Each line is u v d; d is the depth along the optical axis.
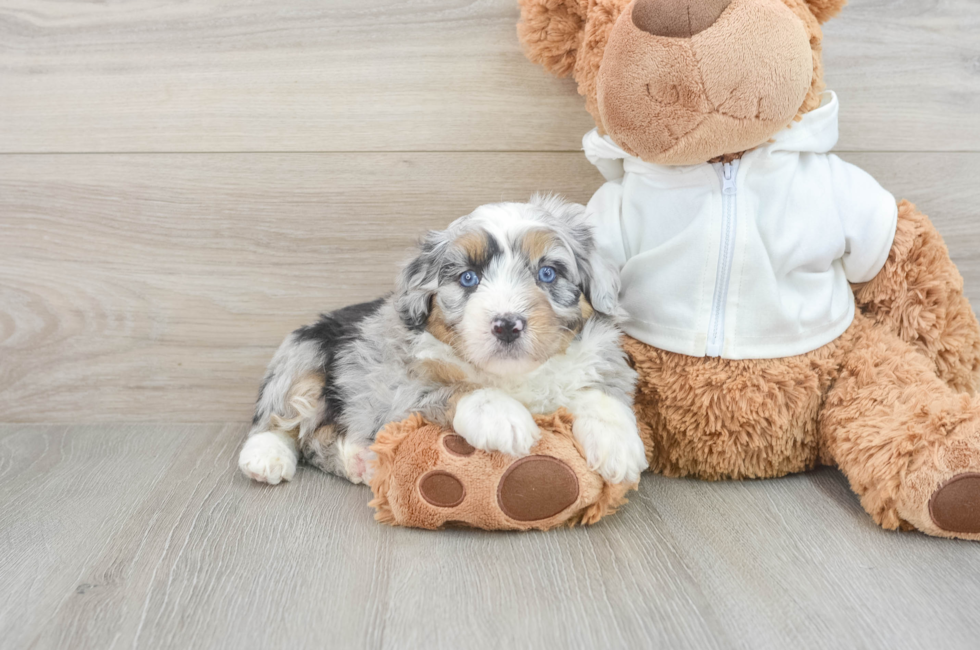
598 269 1.86
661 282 1.93
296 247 2.48
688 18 1.58
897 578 1.46
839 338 1.97
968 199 2.40
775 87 1.64
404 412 1.79
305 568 1.55
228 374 2.56
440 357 1.79
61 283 2.52
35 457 2.27
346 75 2.38
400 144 2.41
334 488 2.02
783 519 1.75
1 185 2.46
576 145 2.39
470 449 1.66
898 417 1.72
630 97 1.68
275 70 2.38
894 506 1.64
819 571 1.50
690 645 1.26
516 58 2.35
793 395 1.90
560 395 1.79
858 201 1.95
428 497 1.66
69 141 2.44
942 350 2.01
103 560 1.60
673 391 1.95
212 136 2.42
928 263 1.98
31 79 2.40
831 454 1.91
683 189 1.92
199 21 2.36
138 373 2.56
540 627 1.31
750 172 1.88
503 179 2.42
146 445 2.38
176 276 2.51
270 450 2.08
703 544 1.62
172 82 2.40
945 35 2.31
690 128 1.68
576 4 1.92
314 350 2.18
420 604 1.39
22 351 2.55
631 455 1.68
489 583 1.47
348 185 2.44
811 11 1.84
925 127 2.36
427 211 2.45
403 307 1.86
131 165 2.44
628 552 1.59
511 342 1.61
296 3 2.34
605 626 1.31
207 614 1.38
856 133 2.36
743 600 1.39
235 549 1.64
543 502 1.64
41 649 1.29
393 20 2.34
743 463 1.97
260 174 2.44
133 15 2.36
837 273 2.01
